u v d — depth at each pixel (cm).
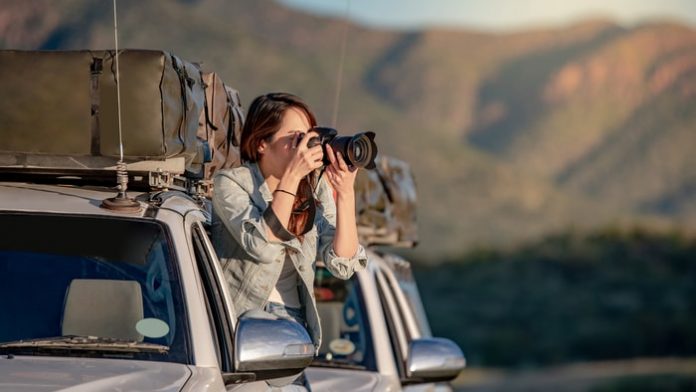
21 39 16962
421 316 1652
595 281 11762
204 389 777
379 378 1281
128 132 880
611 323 10369
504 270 12381
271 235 883
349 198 920
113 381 752
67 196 880
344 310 1331
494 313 11144
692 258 12231
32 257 841
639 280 11644
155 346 810
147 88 880
